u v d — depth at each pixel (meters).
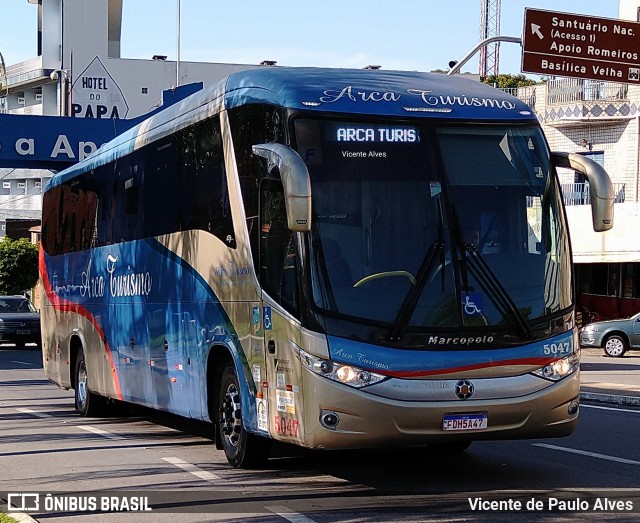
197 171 11.74
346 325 8.95
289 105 9.48
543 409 9.23
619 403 17.70
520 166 9.75
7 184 97.38
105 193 15.76
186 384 12.14
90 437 13.99
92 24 85.12
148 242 13.53
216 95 11.20
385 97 9.70
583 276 40.69
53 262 18.91
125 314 14.55
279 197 9.59
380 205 9.28
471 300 9.16
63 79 52.22
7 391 21.17
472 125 9.74
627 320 32.53
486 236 9.40
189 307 11.95
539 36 25.72
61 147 31.05
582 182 40.34
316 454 11.87
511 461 11.23
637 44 26.44
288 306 9.31
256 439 10.68
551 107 42.16
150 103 85.88
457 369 9.01
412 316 9.03
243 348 10.34
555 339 9.36
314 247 9.09
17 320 39.19
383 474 10.45
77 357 17.34
